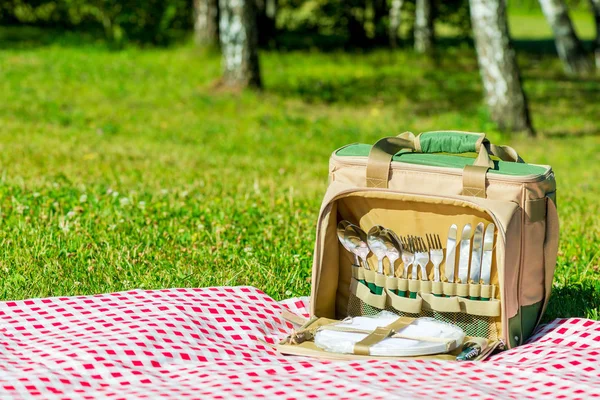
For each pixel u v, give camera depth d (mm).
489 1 6242
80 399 2057
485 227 2322
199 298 2502
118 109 6605
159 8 10836
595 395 2076
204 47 9844
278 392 2072
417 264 2381
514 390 2113
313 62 9820
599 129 7051
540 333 2412
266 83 8172
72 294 2666
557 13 10039
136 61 9219
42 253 2877
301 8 14414
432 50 10766
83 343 2246
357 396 2053
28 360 2191
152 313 2395
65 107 6582
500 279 2287
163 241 3049
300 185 4258
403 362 2195
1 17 12461
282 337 2412
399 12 11102
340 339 2287
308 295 2723
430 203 2346
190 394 2068
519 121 6383
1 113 6105
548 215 2332
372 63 9969
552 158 5691
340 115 7070
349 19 11438
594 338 2338
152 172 4340
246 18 7473
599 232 3387
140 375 2152
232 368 2203
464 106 7770
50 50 9781
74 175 4090
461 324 2375
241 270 2822
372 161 2375
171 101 7039
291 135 6059
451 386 2098
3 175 3844
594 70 10062
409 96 8180
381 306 2418
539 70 10359
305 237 3174
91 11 12352
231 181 4203
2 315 2395
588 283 2799
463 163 2359
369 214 2414
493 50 6328
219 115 6633
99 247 2979
